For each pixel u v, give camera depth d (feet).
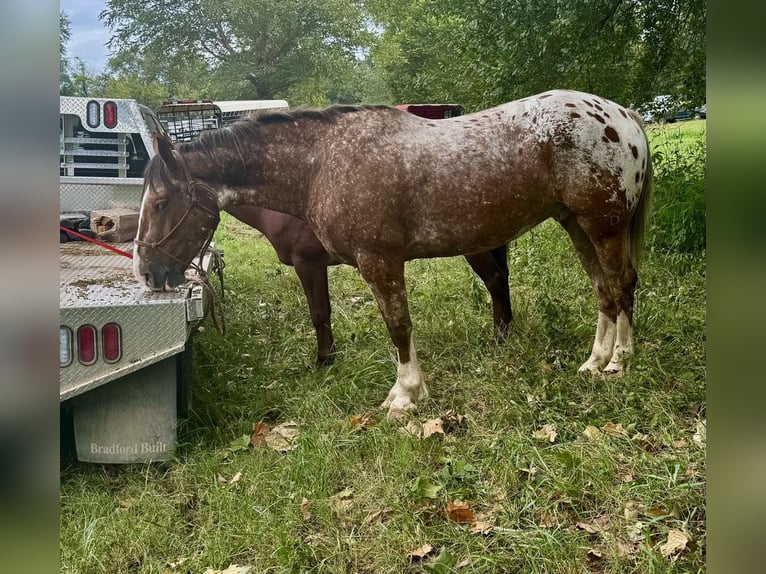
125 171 18.40
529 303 17.16
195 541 9.45
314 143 12.78
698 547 7.99
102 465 11.54
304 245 14.98
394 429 11.79
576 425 11.39
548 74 21.15
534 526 8.75
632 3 21.09
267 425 12.66
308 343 17.04
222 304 20.36
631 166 12.52
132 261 14.25
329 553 8.77
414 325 16.81
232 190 12.89
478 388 12.92
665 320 15.19
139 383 11.07
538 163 12.27
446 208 12.35
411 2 70.18
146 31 88.58
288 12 87.51
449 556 8.26
